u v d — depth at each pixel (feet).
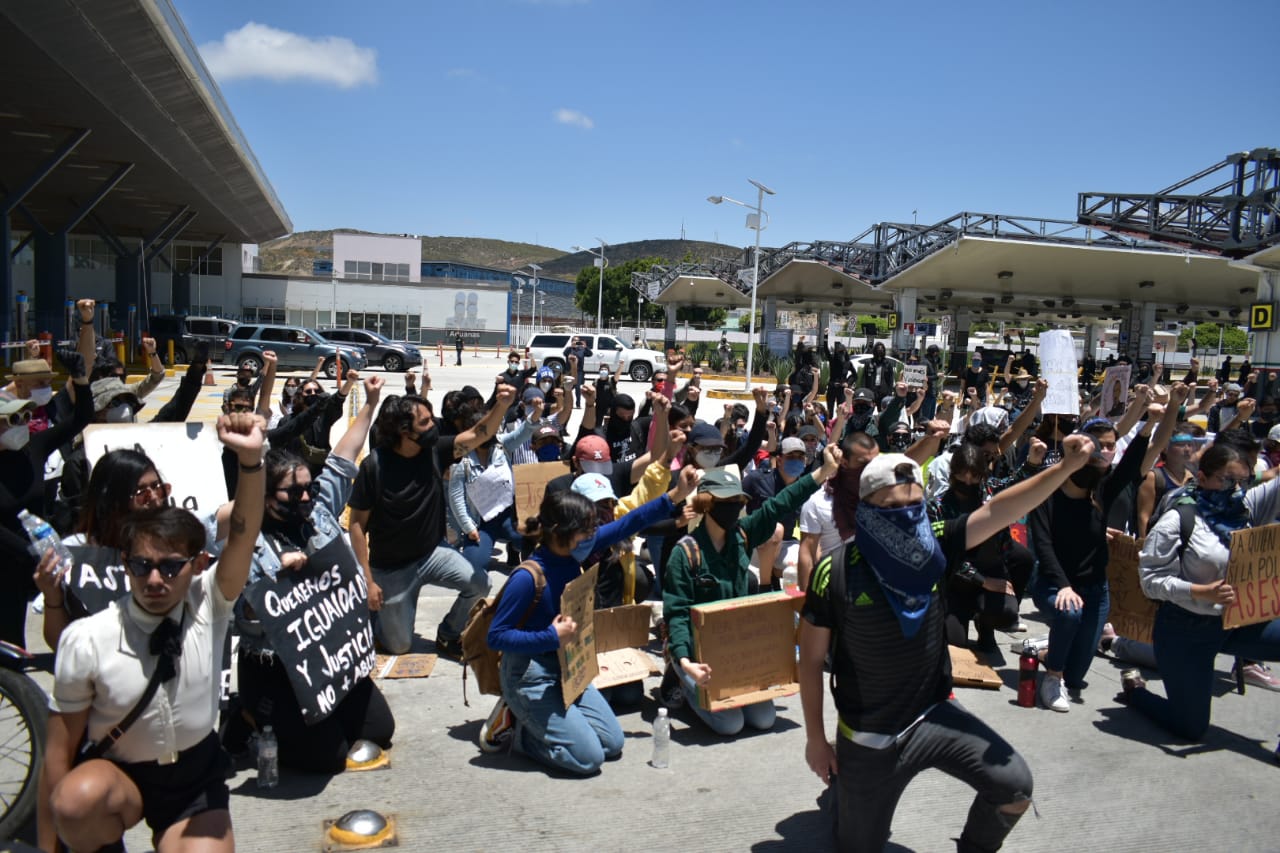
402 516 18.26
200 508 18.66
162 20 56.59
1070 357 23.18
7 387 15.29
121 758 9.26
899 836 12.88
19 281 150.10
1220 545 15.84
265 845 11.90
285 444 22.25
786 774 14.76
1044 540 18.25
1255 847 13.01
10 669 11.66
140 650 9.10
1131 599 19.29
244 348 118.52
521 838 12.42
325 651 13.60
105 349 30.96
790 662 16.43
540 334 132.57
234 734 14.28
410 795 13.52
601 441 21.67
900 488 10.35
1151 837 13.19
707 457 18.80
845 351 79.87
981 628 21.22
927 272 118.11
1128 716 17.71
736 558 16.44
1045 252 105.91
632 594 19.65
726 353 153.38
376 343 129.08
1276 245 63.62
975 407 39.06
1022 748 16.08
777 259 142.61
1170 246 97.50
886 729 10.75
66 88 65.16
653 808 13.46
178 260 182.29
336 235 276.00
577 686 14.42
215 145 92.68
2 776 11.94
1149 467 21.21
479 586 19.30
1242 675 19.22
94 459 18.45
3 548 14.03
